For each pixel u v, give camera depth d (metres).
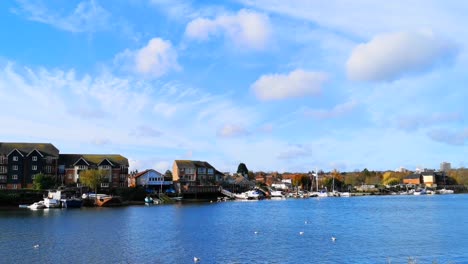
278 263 45.94
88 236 64.19
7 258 48.16
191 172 189.88
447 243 57.91
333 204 153.62
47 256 49.19
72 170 159.88
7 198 126.25
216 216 98.69
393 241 59.72
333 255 50.00
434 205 142.00
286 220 89.50
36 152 152.25
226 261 46.91
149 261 46.88
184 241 59.78
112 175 164.25
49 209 120.38
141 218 92.81
